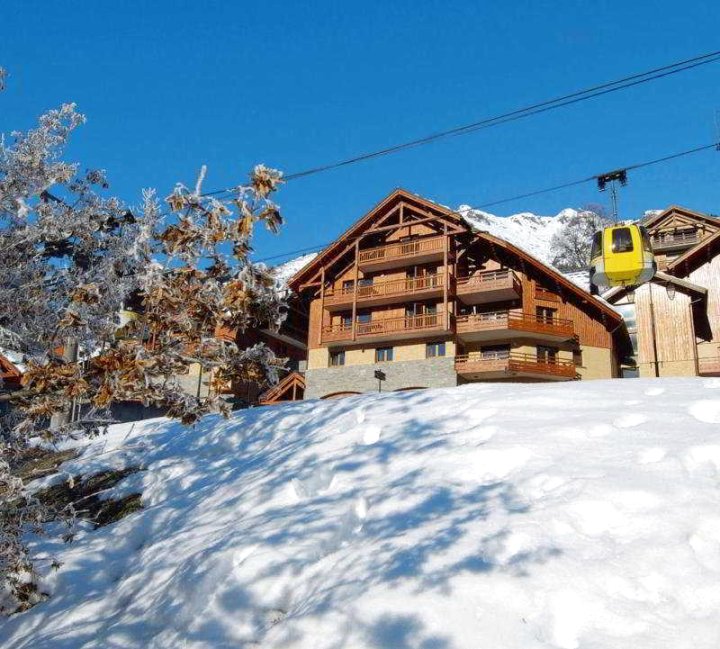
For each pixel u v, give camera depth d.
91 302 5.11
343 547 4.90
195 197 4.89
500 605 3.73
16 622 5.56
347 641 3.71
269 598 4.47
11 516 5.85
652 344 22.19
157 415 27.16
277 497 6.25
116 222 6.58
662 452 5.39
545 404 7.51
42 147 5.98
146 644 4.57
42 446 11.83
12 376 14.27
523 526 4.50
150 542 6.50
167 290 4.97
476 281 31.62
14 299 6.12
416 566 4.20
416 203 32.78
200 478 8.10
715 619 3.47
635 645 3.36
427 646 3.52
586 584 3.83
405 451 6.64
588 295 31.14
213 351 5.32
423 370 30.61
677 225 37.53
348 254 34.56
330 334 32.88
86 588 5.89
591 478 5.04
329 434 8.20
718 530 4.18
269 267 4.96
